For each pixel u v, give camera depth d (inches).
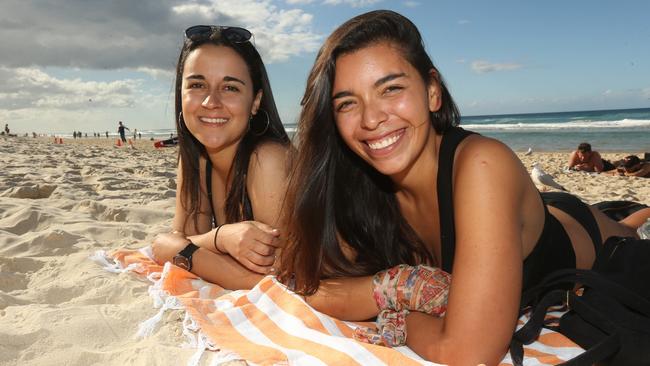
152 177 109.4
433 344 26.6
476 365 25.1
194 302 33.3
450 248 29.6
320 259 33.6
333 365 25.6
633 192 109.7
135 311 33.9
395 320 29.6
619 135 431.2
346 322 33.0
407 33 28.0
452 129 30.0
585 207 36.1
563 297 27.6
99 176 101.5
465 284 25.5
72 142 487.5
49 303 36.3
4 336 28.9
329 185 33.0
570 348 28.1
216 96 38.8
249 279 38.9
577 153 167.9
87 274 40.8
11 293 37.2
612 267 30.1
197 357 27.5
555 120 866.1
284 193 38.3
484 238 25.6
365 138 28.5
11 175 98.2
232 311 32.5
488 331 25.0
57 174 104.2
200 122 39.7
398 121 27.7
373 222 34.7
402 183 31.8
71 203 68.7
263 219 41.0
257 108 41.6
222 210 46.0
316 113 30.6
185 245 42.0
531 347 28.6
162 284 38.0
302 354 27.0
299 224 33.4
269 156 40.4
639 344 24.6
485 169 26.5
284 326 31.2
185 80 39.5
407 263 35.6
